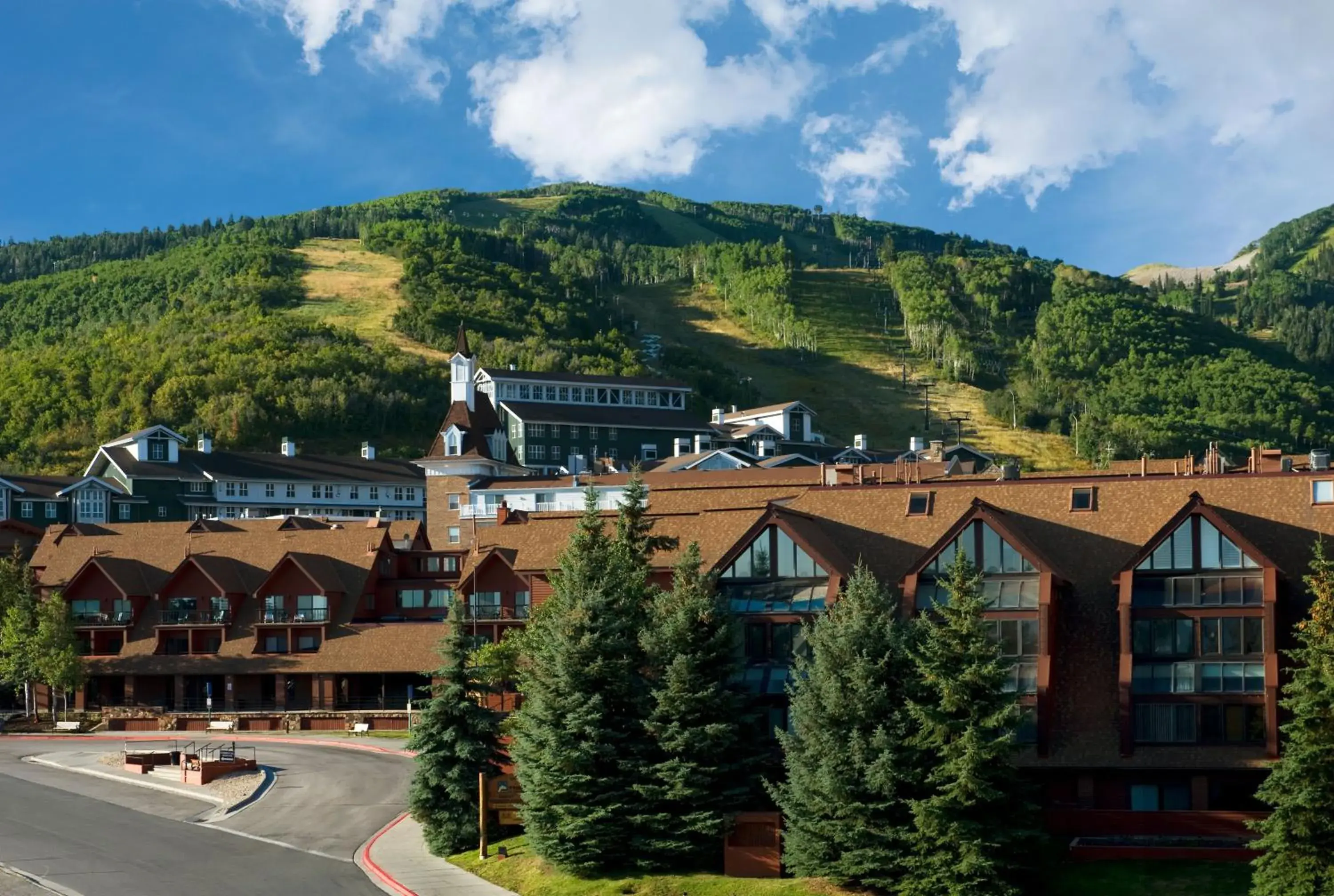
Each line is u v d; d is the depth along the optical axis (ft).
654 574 255.29
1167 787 196.75
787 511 229.66
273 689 334.03
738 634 205.67
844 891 177.37
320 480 617.62
